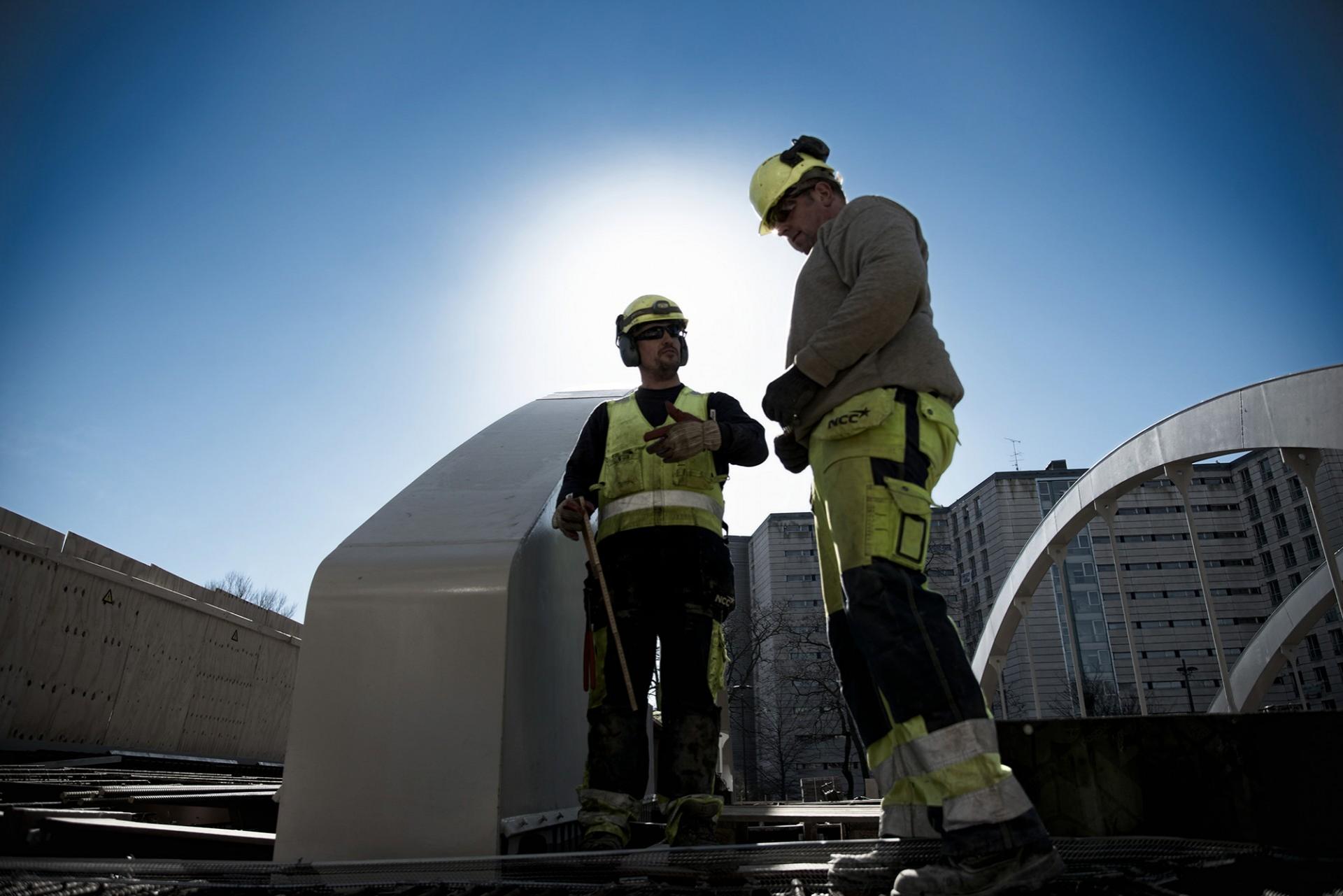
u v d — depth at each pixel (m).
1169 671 80.12
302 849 1.94
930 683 1.50
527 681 2.21
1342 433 9.58
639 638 2.50
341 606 2.10
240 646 10.84
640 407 2.82
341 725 2.01
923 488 1.73
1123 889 1.53
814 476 1.87
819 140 2.30
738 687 43.34
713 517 2.67
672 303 2.97
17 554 7.00
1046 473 80.44
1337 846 1.72
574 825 2.58
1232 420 11.65
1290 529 81.00
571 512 2.38
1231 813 1.77
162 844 2.08
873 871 1.64
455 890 1.73
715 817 2.38
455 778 1.94
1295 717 1.79
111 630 8.25
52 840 2.12
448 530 2.26
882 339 1.76
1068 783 1.87
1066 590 17.97
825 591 2.10
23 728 7.07
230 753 10.62
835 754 70.06
